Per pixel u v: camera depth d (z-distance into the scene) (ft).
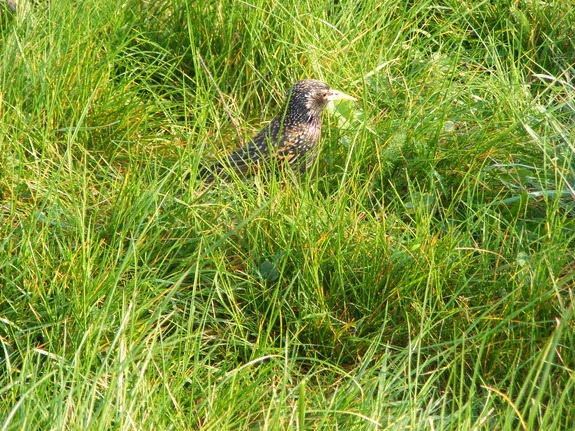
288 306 23.50
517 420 20.58
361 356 23.36
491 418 20.38
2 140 27.14
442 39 35.99
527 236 26.03
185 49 33.45
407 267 23.73
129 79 32.14
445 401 20.38
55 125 30.04
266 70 33.47
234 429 20.04
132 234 24.14
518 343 22.20
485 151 28.91
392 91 32.37
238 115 32.32
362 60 32.58
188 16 32.30
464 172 28.60
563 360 21.27
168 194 26.20
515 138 28.94
